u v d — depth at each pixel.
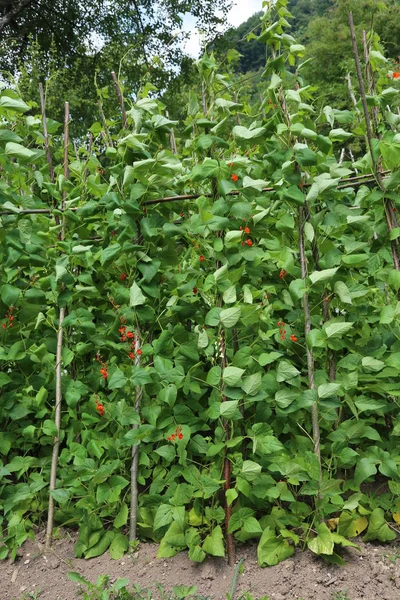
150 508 2.83
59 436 3.04
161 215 2.92
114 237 3.03
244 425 2.84
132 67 14.01
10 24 18.08
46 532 2.95
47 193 3.56
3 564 2.79
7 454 3.34
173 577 2.53
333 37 20.19
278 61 2.73
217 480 2.57
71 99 12.95
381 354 2.78
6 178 3.50
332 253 2.71
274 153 2.74
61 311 3.16
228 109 2.79
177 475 2.77
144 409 2.80
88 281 3.10
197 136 3.00
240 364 2.68
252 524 2.53
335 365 2.89
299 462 2.53
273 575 2.44
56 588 2.56
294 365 2.91
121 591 2.41
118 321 2.98
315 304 2.89
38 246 3.09
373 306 3.17
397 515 2.72
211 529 2.66
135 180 2.91
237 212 2.73
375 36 2.90
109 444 2.90
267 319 2.79
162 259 2.92
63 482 2.96
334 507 2.50
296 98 2.61
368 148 2.87
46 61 14.38
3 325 3.19
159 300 3.04
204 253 3.00
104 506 2.91
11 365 3.33
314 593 2.33
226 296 2.60
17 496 2.97
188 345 2.84
